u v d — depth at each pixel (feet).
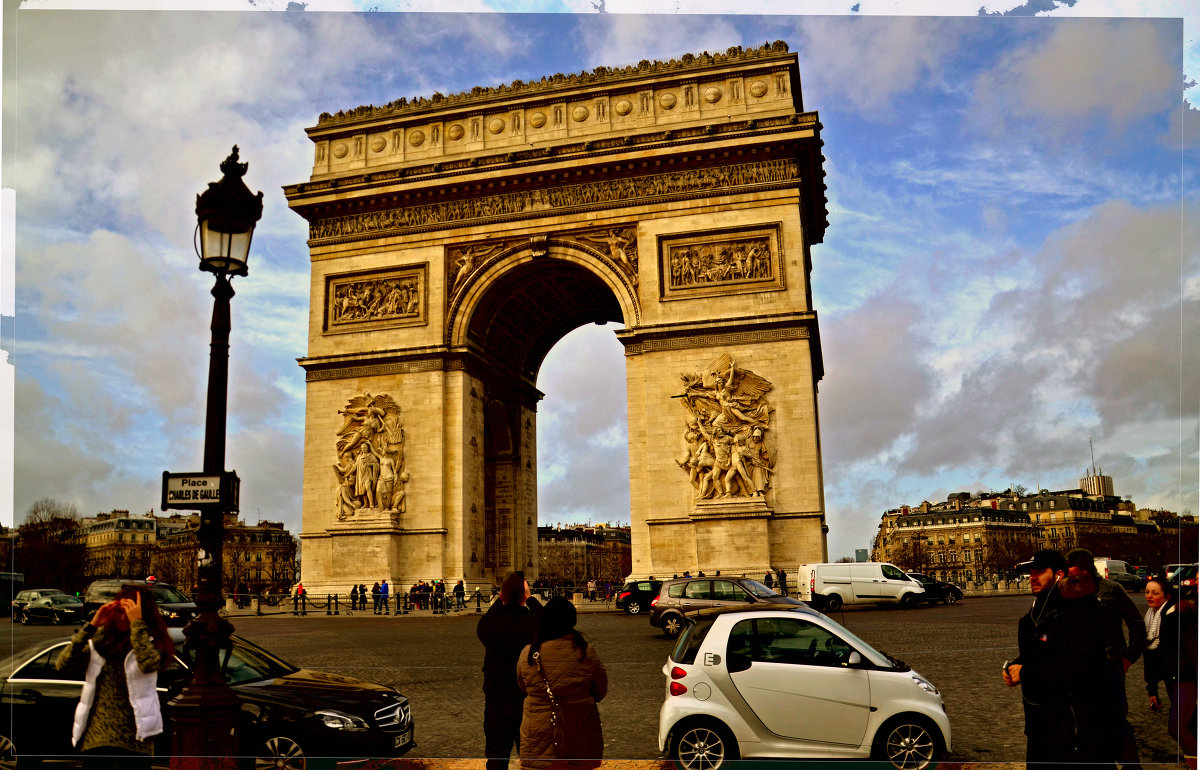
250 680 71.00
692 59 264.72
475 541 264.31
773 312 245.24
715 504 236.43
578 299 304.71
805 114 247.70
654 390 248.52
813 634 69.05
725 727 66.69
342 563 255.29
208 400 56.39
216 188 58.44
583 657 55.26
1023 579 374.22
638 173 260.01
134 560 609.42
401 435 261.44
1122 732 59.16
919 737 65.92
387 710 70.33
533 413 329.72
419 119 278.05
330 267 276.41
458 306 267.18
